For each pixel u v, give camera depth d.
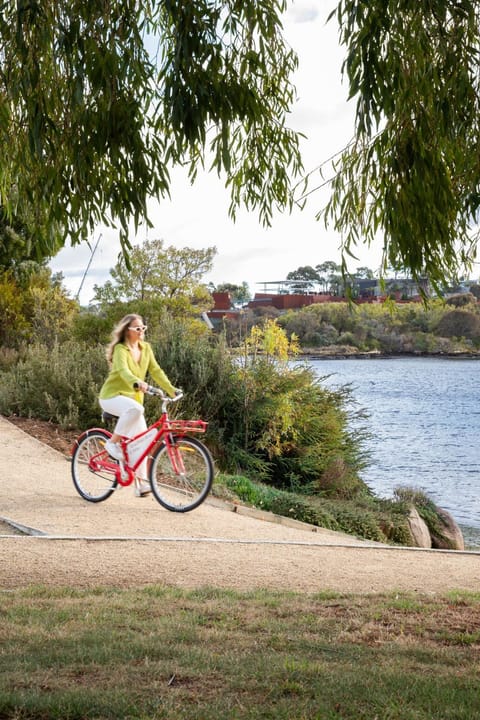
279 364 15.20
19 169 5.25
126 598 5.64
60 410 14.41
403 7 4.63
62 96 5.15
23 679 3.90
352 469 15.70
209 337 15.97
